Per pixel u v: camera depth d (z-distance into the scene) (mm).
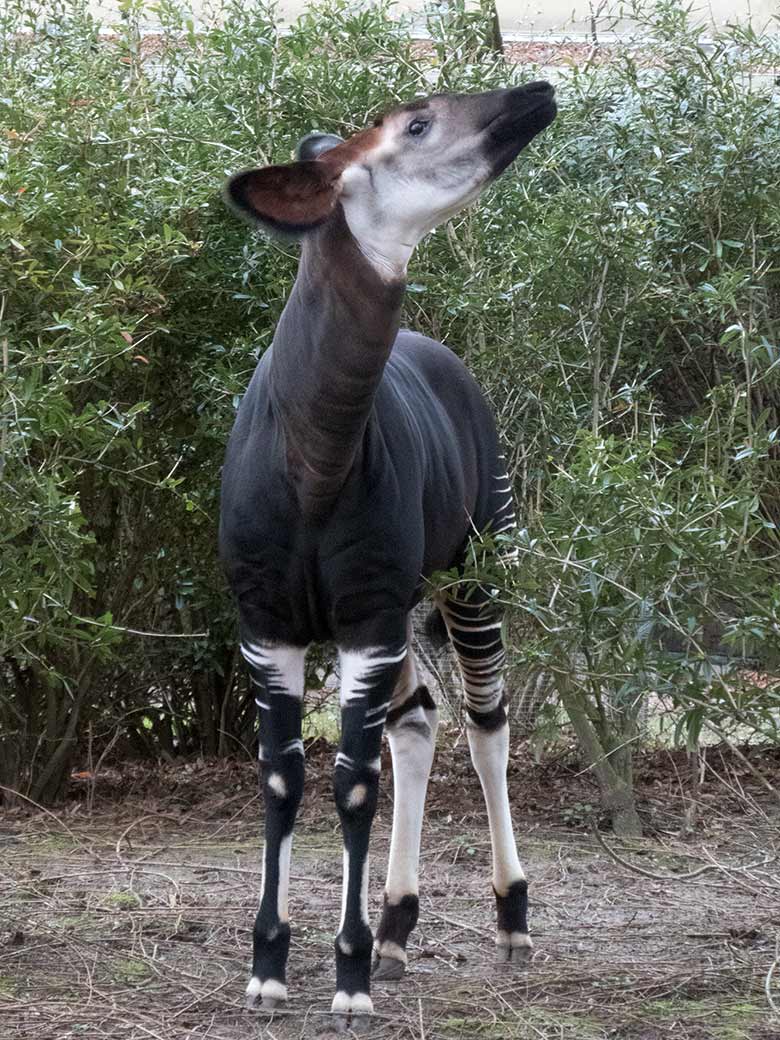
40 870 6773
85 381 6492
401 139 3990
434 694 9188
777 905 6270
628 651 5125
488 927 5957
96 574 8211
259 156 7797
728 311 8117
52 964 5242
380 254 4043
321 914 6070
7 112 7258
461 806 8117
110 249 6750
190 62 8320
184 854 7195
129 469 7707
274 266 7582
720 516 5211
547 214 7930
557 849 7312
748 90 8328
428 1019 4715
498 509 5859
